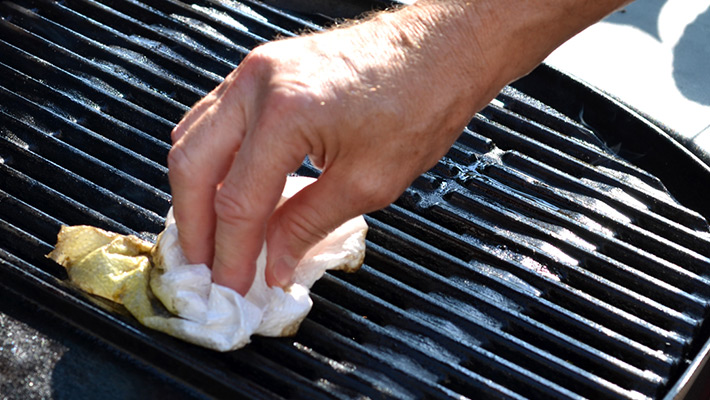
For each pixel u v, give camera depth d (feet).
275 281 2.87
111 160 3.30
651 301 3.10
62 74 3.46
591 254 3.18
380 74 2.75
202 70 3.53
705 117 3.64
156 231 3.13
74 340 2.91
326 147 2.74
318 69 2.73
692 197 3.47
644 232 3.25
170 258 2.90
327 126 2.71
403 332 2.99
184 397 2.85
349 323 2.97
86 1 3.71
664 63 3.88
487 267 3.15
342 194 2.79
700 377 3.00
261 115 2.71
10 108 3.36
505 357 2.98
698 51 3.94
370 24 2.82
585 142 3.57
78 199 3.19
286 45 2.78
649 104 3.68
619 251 3.21
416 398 2.87
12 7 3.65
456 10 2.81
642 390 2.95
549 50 2.89
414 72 2.77
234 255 2.79
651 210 3.36
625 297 3.11
